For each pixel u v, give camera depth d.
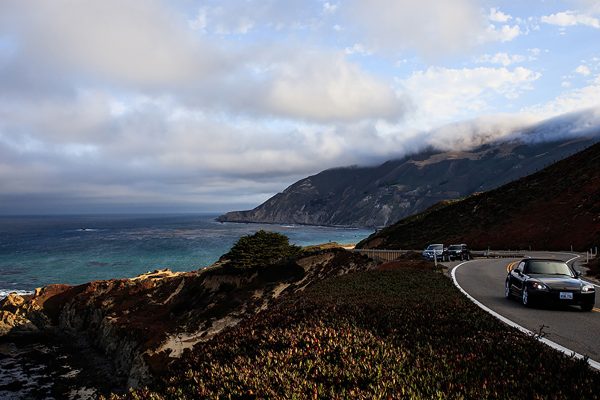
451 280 20.12
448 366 6.57
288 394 5.87
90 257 122.50
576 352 8.63
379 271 21.91
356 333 8.61
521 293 14.69
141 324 40.97
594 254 46.22
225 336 11.19
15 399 30.42
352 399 5.62
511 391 5.65
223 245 160.00
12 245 165.75
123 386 32.75
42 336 48.34
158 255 126.56
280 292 43.53
